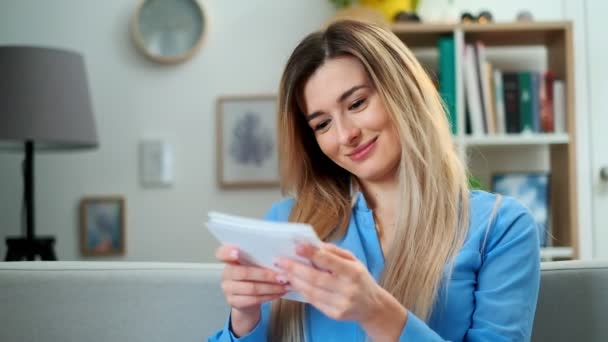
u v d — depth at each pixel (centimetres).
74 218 255
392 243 105
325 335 104
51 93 207
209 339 110
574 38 247
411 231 103
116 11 257
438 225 103
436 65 245
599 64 246
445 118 110
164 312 121
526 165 241
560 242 227
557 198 230
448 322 98
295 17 255
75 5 258
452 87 219
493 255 101
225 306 121
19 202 255
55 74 209
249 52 256
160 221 255
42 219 255
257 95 254
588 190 245
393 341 84
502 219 105
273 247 78
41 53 208
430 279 99
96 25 257
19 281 119
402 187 105
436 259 100
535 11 247
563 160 223
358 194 115
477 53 221
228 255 88
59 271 121
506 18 248
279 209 125
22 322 119
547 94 221
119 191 256
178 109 256
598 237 243
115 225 254
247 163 254
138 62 257
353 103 105
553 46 232
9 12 257
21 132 201
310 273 78
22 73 205
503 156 242
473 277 102
